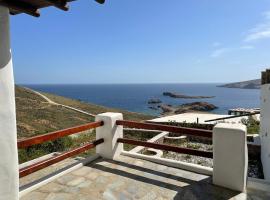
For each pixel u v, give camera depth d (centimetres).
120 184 391
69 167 441
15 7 226
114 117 500
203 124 1178
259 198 346
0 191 256
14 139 266
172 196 354
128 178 413
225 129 365
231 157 364
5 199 261
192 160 758
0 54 244
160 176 420
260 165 728
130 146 923
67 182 397
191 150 424
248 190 370
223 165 373
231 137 361
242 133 353
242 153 355
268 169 553
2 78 248
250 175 656
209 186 381
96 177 416
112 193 362
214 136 377
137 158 507
